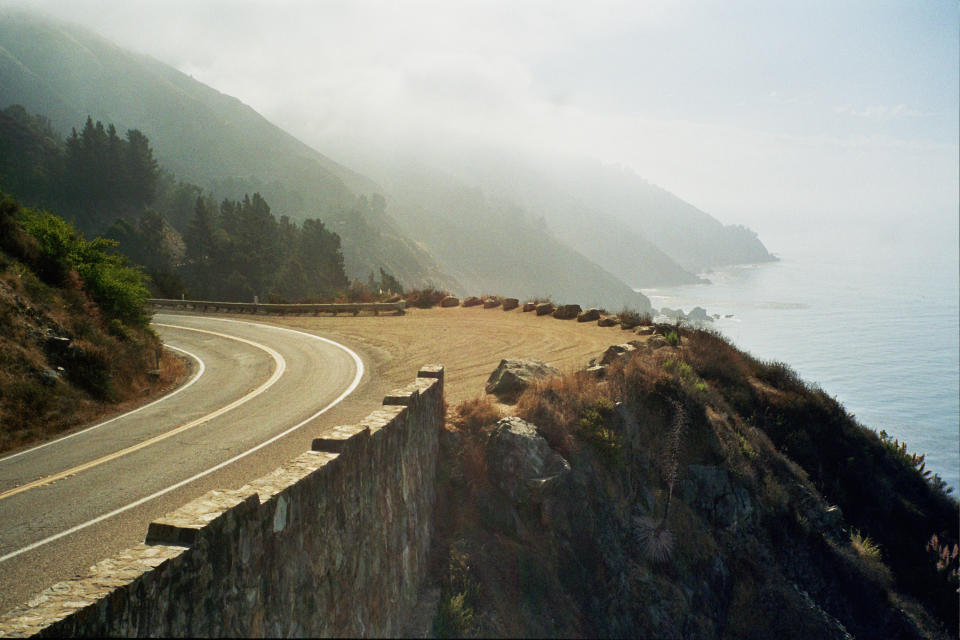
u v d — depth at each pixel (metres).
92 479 9.88
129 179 172.50
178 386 18.94
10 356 15.00
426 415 11.38
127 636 3.89
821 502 16.77
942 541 17.97
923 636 14.42
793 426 19.48
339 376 18.91
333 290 128.38
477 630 9.76
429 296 37.84
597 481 13.02
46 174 163.50
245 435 12.57
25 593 6.12
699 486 14.74
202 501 5.13
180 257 144.00
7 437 12.53
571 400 14.45
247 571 5.19
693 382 17.86
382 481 8.51
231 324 33.47
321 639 6.49
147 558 4.27
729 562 14.04
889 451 20.80
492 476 12.14
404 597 9.30
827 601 14.39
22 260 20.28
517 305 34.81
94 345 18.28
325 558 6.62
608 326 27.78
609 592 11.76
